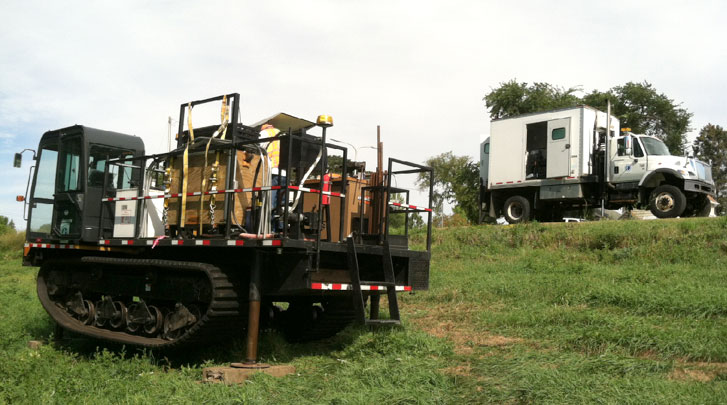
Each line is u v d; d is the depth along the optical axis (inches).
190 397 211.0
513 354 255.4
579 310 334.6
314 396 209.5
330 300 329.1
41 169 376.2
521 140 717.3
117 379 233.0
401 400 192.4
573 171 663.1
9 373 239.5
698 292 330.6
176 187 298.4
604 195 660.1
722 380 203.0
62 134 361.7
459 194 1375.5
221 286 256.7
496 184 737.6
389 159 277.6
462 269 521.3
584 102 1391.5
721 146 2048.5
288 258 255.3
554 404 180.9
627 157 642.2
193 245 269.1
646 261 476.7
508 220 730.8
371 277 284.2
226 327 269.1
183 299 277.6
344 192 264.1
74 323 339.0
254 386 219.9
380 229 281.0
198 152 289.7
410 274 288.8
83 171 337.4
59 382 222.5
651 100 1396.4
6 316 439.5
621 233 546.9
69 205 346.9
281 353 284.2
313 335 336.8
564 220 749.9
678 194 609.6
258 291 257.8
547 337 288.8
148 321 293.9
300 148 279.7
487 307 372.8
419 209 302.4
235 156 271.9
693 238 498.3
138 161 364.5
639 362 225.3
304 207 286.4
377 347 272.8
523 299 381.7
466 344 287.4
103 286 327.3
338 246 257.3
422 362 241.3
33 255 377.4
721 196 1964.8
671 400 176.7
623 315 314.8
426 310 386.3
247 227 274.7
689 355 234.2
